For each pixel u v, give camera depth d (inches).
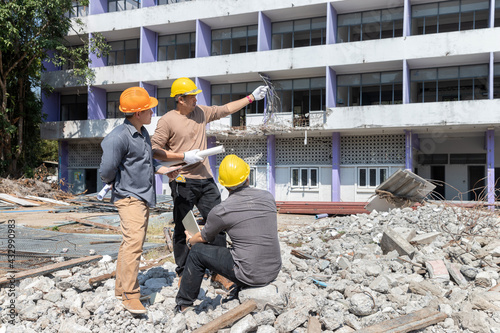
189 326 136.6
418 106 831.1
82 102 1207.6
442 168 996.6
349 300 156.2
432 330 139.0
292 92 1007.0
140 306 143.0
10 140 1000.2
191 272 146.1
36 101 1070.4
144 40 1079.0
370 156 949.2
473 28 873.5
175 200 175.6
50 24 965.8
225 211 137.6
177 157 160.1
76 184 1196.5
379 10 939.3
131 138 144.3
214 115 182.1
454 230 303.0
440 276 186.5
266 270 139.9
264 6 966.4
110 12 1098.7
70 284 167.5
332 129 898.7
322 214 585.0
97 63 1154.7
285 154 1018.7
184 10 1034.1
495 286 173.8
